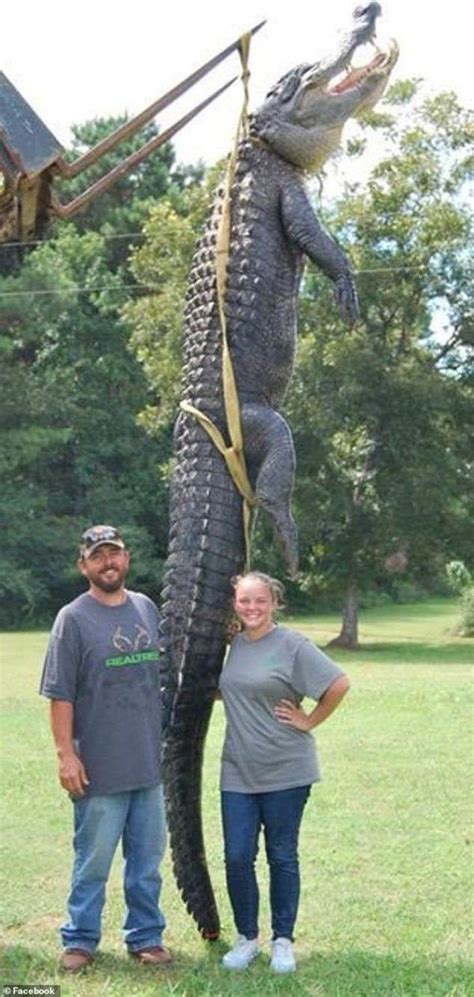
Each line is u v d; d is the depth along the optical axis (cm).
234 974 544
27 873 723
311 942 596
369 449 2716
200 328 595
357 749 1148
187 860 596
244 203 593
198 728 598
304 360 2609
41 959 555
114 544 566
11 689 1678
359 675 1969
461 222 2667
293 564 565
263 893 704
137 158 578
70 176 548
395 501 2684
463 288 2730
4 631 3412
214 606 587
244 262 585
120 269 4016
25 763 1081
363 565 2734
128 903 568
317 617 3938
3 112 532
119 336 3925
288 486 567
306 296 2645
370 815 874
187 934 614
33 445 3534
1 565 3553
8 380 3572
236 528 588
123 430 3906
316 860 752
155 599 3828
